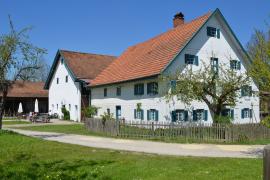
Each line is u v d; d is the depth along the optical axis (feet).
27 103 219.61
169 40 121.49
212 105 89.56
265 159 17.53
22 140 71.41
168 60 105.81
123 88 127.44
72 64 173.06
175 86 95.86
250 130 81.20
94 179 39.58
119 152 57.98
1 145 64.64
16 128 121.29
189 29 116.06
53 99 193.47
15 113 209.26
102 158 50.83
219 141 77.92
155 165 44.57
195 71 102.53
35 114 165.68
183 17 135.23
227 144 74.02
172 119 104.01
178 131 82.38
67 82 176.76
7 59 86.17
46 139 80.12
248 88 91.50
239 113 119.44
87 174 41.34
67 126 127.65
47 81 197.06
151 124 85.25
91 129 104.88
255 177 37.78
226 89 86.84
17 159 51.52
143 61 122.83
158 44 126.72
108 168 43.39
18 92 213.25
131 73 121.90
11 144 65.92
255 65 58.08
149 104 111.14
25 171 43.57
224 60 118.01
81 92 164.96
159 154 56.54
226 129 78.28
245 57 118.73
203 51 113.50
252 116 122.31
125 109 125.49
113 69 143.54
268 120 57.93
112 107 135.23
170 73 104.06
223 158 51.47
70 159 50.65
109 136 90.07
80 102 164.04
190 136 81.41
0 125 89.86
